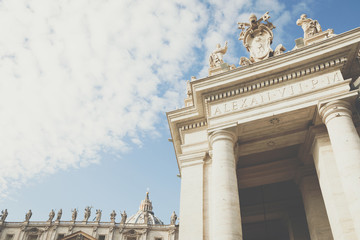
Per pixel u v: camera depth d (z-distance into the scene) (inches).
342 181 477.4
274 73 618.2
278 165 772.0
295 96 588.7
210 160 667.4
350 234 479.5
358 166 466.6
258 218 866.1
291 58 600.1
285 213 836.0
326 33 685.3
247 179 800.3
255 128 621.3
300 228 795.4
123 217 3531.0
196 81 664.4
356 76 601.6
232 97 649.6
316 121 590.6
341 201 515.5
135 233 3398.1
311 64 596.7
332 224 525.0
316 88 579.8
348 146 490.0
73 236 2588.6
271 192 870.4
